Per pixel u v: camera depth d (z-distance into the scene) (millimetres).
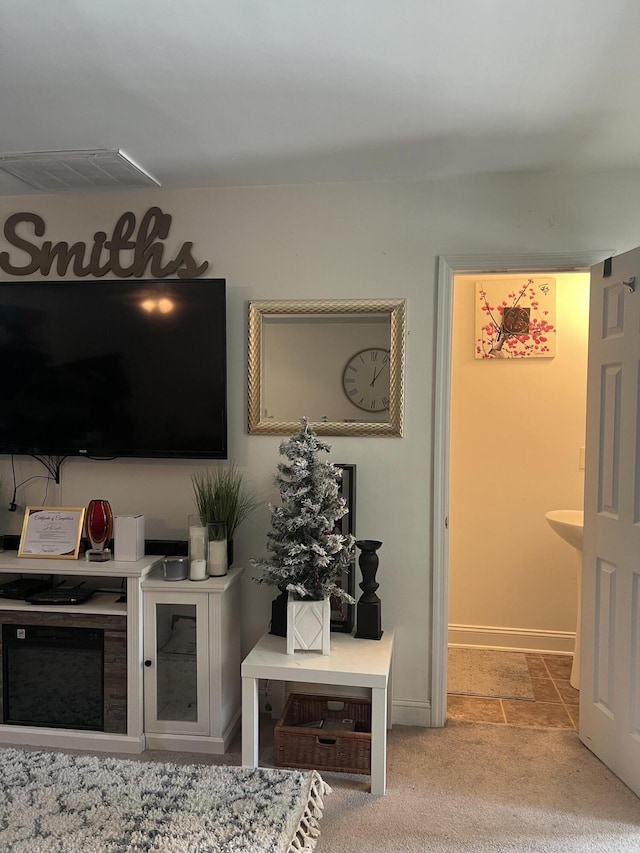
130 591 2562
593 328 2625
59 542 2754
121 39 1721
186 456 2838
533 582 3709
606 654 2506
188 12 1596
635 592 2311
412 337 2824
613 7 1566
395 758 2543
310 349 2887
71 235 3012
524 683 3303
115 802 1338
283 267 2898
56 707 2652
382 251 2834
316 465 2510
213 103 2094
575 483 3650
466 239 2781
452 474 3764
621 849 1984
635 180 2666
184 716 2609
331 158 2561
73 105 2113
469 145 2422
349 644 2568
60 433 2896
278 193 2891
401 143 2408
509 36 1695
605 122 2213
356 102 2078
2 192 2990
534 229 2734
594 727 2578
